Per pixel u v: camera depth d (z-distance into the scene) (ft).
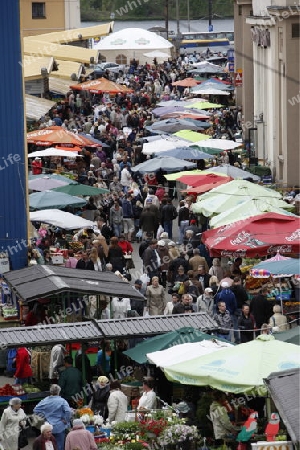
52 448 113.50
